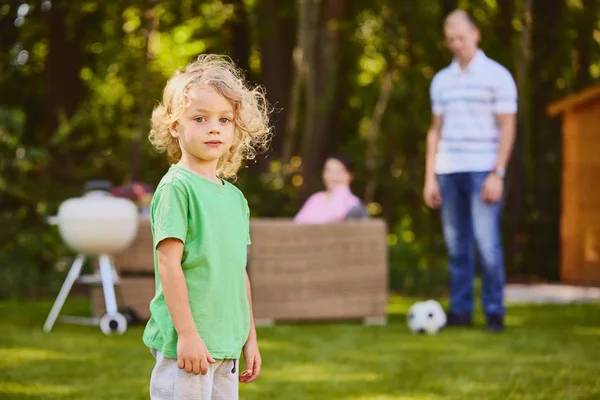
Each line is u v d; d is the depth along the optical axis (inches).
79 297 435.8
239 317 132.0
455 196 322.7
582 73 569.3
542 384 222.8
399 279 474.9
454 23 313.9
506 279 538.6
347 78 600.7
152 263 335.0
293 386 219.8
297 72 517.0
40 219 507.2
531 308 393.1
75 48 568.4
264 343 288.2
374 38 573.9
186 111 130.7
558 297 442.3
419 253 505.4
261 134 141.3
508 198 544.1
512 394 211.2
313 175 519.2
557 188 561.0
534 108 562.3
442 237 552.4
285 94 581.0
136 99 600.7
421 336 306.2
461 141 316.5
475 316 368.2
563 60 557.6
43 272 474.0
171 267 125.3
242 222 134.1
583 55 566.6
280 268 336.5
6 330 311.6
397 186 580.4
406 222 581.0
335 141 607.8
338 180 366.6
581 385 221.8
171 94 133.1
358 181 569.6
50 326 315.3
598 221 514.0
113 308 311.6
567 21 555.8
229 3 617.0
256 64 658.8
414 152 590.2
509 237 549.6
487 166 313.7
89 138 577.6
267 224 335.3
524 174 562.9
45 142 568.7
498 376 233.5
